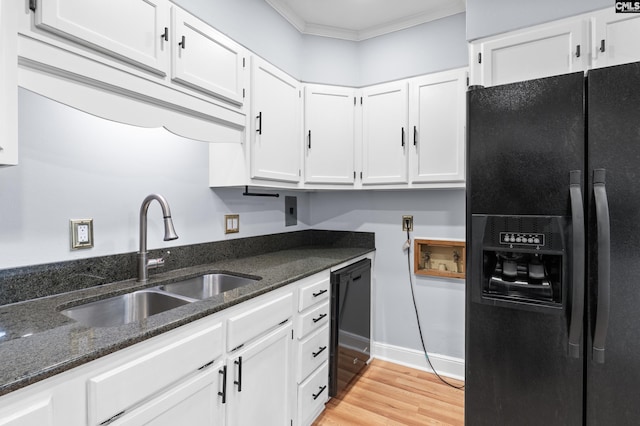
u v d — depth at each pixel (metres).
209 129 1.56
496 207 1.33
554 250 1.23
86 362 0.79
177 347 1.02
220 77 1.59
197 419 1.10
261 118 1.87
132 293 1.39
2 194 1.13
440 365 2.40
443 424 1.83
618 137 1.15
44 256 1.24
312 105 2.28
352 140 2.38
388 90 2.29
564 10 1.51
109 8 1.11
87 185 1.37
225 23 1.64
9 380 0.66
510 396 1.32
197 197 1.87
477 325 1.38
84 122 1.36
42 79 0.97
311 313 1.79
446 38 2.20
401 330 2.54
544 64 1.55
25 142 1.19
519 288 1.30
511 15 1.62
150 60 1.25
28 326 0.96
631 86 1.13
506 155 1.32
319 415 1.90
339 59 2.41
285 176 2.07
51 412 0.74
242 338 1.29
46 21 0.94
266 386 1.44
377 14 2.23
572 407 1.22
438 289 2.41
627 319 1.14
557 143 1.23
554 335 1.25
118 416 0.87
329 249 2.58
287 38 2.16
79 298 1.22
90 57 1.07
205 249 1.92
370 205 2.66
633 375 1.14
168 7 1.33
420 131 2.18
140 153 1.58
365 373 2.39
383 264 2.61
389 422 1.84
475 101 1.37
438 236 2.41
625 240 1.14
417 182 2.19
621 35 1.42
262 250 2.35
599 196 1.15
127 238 1.53
